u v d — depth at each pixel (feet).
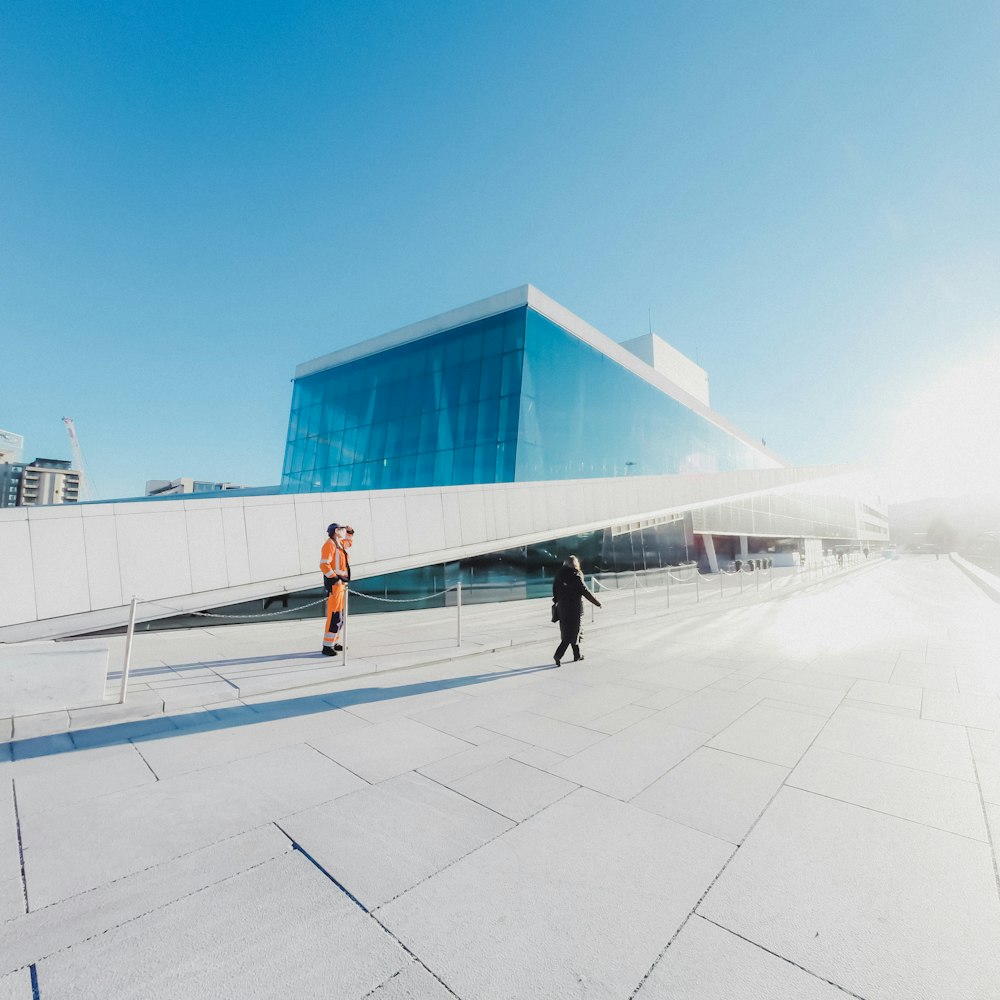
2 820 11.38
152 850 10.23
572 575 27.81
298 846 10.38
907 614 50.03
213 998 6.74
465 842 10.53
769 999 6.72
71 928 8.01
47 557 32.65
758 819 11.49
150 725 17.66
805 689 22.53
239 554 41.19
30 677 17.40
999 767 14.25
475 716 18.80
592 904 8.64
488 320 83.05
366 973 7.18
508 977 7.09
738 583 92.17
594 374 92.17
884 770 14.07
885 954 7.52
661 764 14.47
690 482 102.47
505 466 73.31
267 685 21.59
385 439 92.68
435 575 54.90
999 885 9.16
